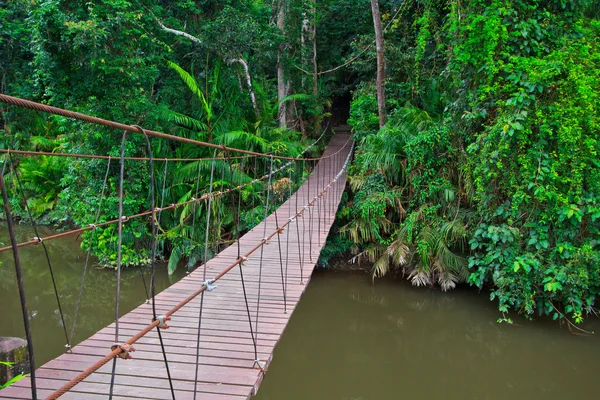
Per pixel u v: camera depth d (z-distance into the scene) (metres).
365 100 9.96
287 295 3.90
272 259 5.01
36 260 9.12
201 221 8.19
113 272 8.02
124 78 7.07
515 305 6.04
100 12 6.92
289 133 10.36
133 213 7.63
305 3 11.64
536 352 5.64
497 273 5.81
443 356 5.80
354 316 6.95
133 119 7.45
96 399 2.20
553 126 5.32
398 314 6.96
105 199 7.43
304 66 11.88
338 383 5.26
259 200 8.62
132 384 2.37
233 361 2.66
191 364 2.62
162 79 9.21
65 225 11.19
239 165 8.61
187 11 10.00
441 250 6.93
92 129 7.13
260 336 3.04
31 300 7.11
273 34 10.66
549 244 5.62
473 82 6.31
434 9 8.67
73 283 7.82
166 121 8.26
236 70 10.18
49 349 5.41
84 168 7.51
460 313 6.75
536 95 5.39
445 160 6.96
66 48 6.88
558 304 6.27
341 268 8.26
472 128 6.50
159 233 8.09
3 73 11.15
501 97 5.75
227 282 4.23
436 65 9.77
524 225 5.63
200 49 9.61
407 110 8.30
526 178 5.42
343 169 8.27
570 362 5.36
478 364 5.56
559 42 5.61
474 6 5.96
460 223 6.74
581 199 5.34
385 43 10.09
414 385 5.16
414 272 7.28
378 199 7.54
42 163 10.80
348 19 13.48
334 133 14.41
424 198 7.11
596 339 5.72
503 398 4.77
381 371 5.50
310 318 6.93
